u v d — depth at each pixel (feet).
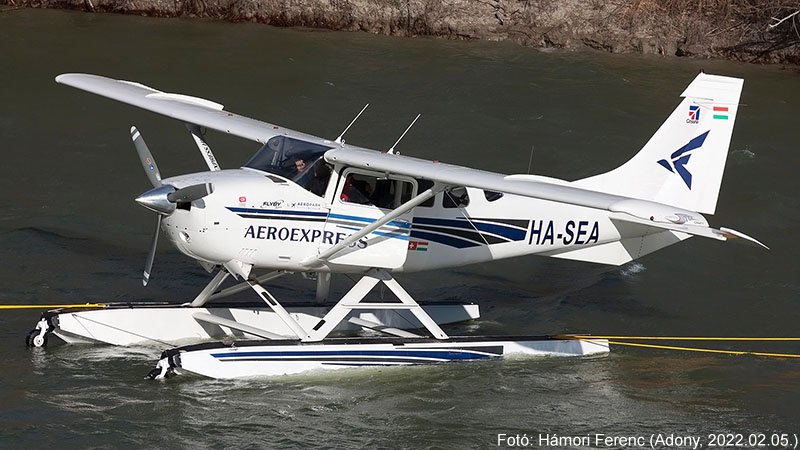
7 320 123.85
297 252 113.91
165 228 110.52
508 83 223.51
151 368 113.39
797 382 118.83
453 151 190.08
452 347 119.55
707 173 127.24
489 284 148.66
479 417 107.04
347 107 207.92
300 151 115.34
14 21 250.37
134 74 219.00
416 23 254.27
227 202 109.91
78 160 179.52
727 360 124.77
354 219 114.83
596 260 127.24
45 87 209.77
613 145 195.31
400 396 110.83
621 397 113.29
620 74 232.73
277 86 216.95
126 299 132.57
